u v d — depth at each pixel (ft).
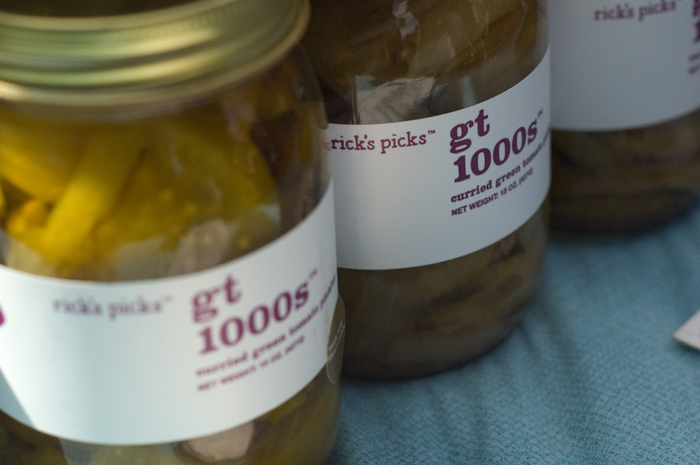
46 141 0.94
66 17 0.92
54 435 1.13
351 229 1.35
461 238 1.37
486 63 1.26
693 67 1.69
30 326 1.04
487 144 1.32
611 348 1.62
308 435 1.26
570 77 1.66
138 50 0.85
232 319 1.06
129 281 0.99
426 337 1.47
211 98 0.97
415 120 1.25
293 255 1.09
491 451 1.43
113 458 1.13
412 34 1.21
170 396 1.07
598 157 1.73
